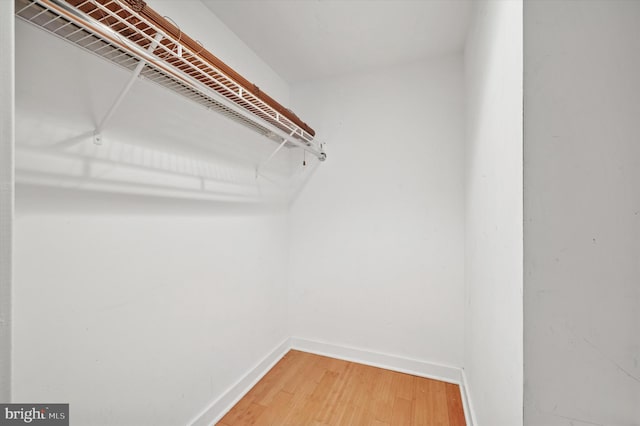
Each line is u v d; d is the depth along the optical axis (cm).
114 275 97
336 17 149
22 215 74
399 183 196
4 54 39
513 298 68
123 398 101
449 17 149
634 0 53
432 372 184
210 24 144
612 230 54
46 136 78
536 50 58
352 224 209
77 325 87
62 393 84
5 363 40
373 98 203
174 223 122
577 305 56
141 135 106
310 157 221
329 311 215
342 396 163
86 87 88
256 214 183
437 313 186
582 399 56
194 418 131
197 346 134
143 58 77
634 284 53
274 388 170
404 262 195
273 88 204
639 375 53
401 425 140
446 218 185
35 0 58
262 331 190
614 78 54
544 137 57
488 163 101
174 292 122
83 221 88
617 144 54
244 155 170
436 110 187
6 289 40
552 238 57
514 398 67
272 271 203
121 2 69
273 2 138
